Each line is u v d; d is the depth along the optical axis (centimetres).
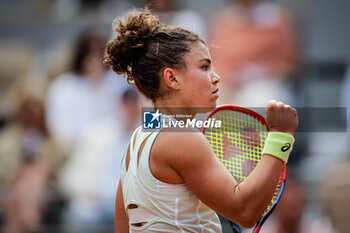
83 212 1570
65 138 1744
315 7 2217
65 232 1554
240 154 820
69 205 1584
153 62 741
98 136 1667
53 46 2212
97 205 1577
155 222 704
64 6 2306
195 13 2036
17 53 2178
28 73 2114
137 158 729
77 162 1647
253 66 1916
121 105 1686
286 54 1952
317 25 2205
